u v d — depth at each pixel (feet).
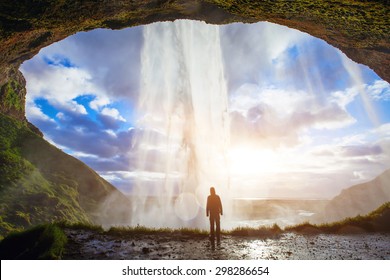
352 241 34.06
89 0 44.24
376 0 29.91
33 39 67.62
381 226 43.73
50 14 45.50
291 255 25.23
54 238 24.80
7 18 45.88
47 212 148.25
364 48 48.39
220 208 30.71
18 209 139.95
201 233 36.47
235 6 41.22
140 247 27.53
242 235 38.06
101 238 31.99
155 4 52.90
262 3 37.99
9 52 67.46
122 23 62.95
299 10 37.96
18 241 26.48
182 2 53.57
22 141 222.69
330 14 37.27
